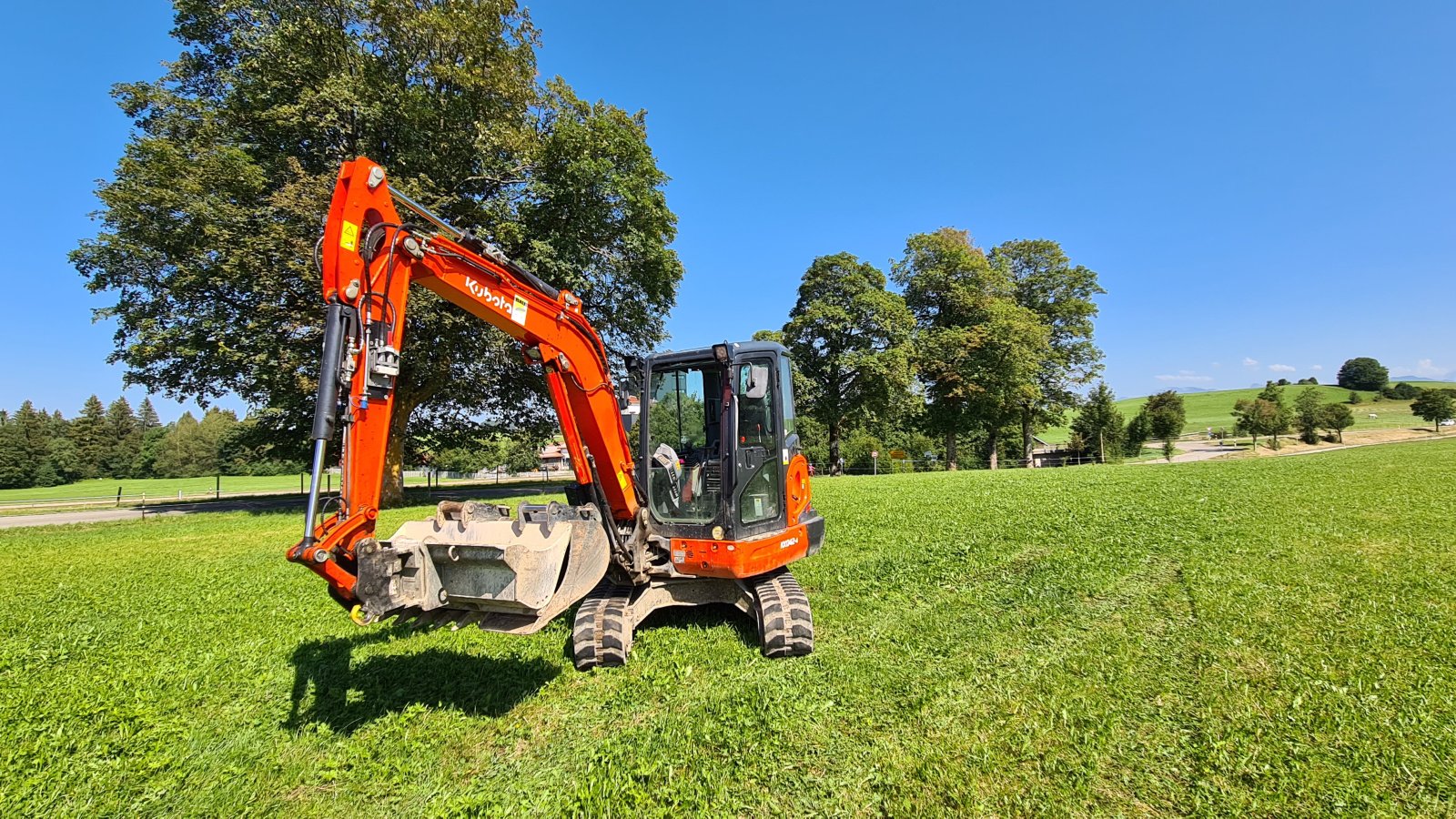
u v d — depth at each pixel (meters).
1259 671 4.53
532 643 6.01
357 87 18.23
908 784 3.43
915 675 4.80
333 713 4.70
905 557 8.91
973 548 9.27
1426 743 3.50
